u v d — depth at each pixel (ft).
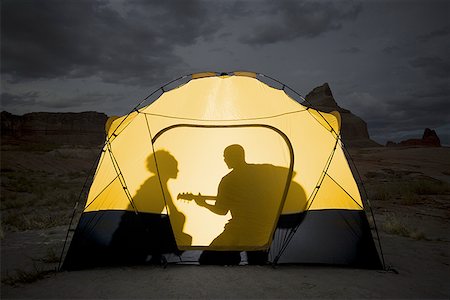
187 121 17.61
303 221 15.89
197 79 18.24
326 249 15.51
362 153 188.44
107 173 16.60
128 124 17.28
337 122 16.90
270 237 15.88
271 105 17.53
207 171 18.19
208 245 17.53
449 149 152.87
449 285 12.96
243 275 13.94
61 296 11.85
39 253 19.02
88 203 16.24
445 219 29.63
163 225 16.19
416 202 40.24
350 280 13.39
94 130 568.41
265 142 17.94
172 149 18.04
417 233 22.25
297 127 17.17
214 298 11.50
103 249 15.69
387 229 24.59
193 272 14.40
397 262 16.31
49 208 39.34
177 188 17.94
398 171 92.68
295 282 13.09
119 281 13.35
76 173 108.88
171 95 17.87
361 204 16.05
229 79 18.10
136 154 17.02
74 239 15.67
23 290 12.57
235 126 17.69
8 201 45.52
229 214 18.25
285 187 16.74
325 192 16.21
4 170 110.42
